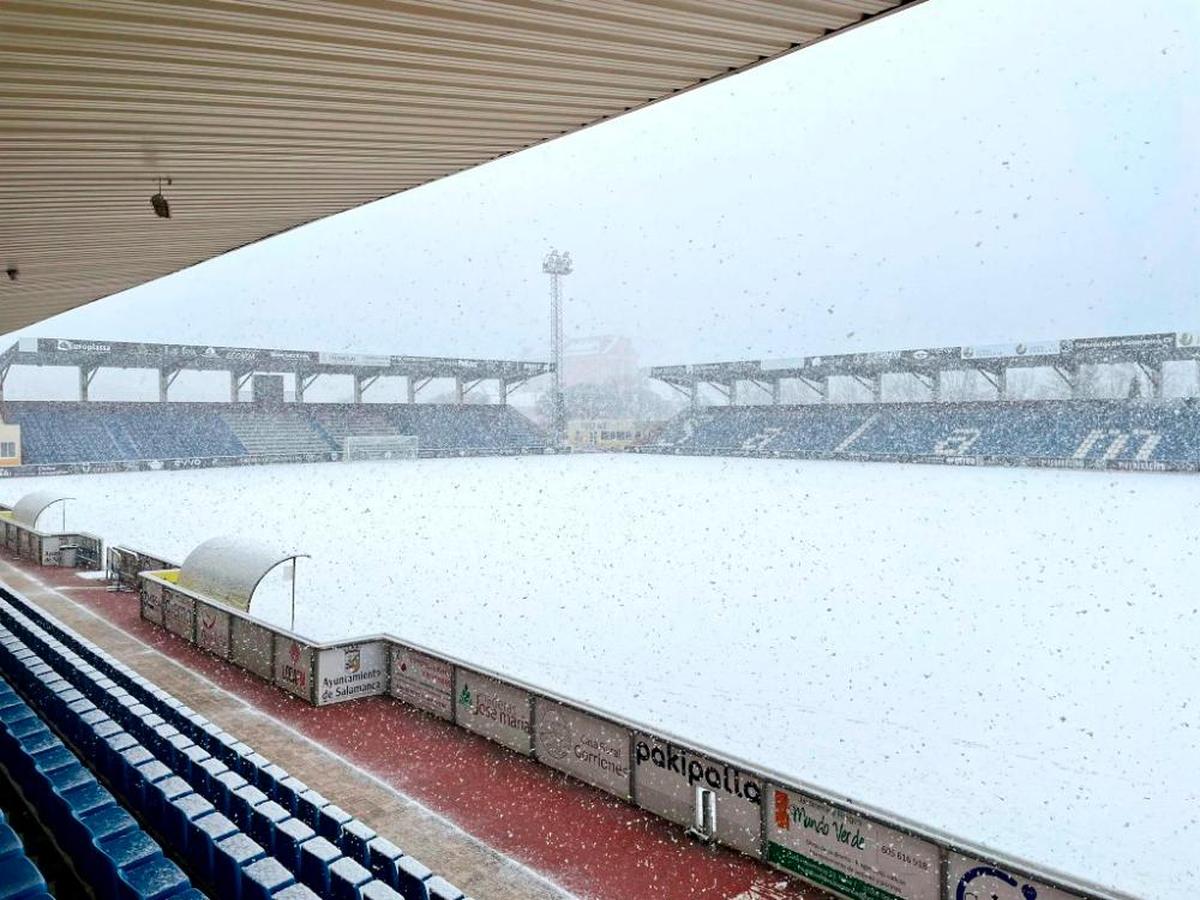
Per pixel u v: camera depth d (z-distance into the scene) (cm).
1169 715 775
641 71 423
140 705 589
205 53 383
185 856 417
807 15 350
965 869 397
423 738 695
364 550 1784
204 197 672
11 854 357
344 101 459
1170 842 531
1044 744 702
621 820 550
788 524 2131
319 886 376
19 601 1000
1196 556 1617
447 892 368
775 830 489
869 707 800
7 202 648
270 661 838
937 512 2284
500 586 1412
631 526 2141
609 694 841
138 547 1748
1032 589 1352
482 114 488
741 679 891
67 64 386
